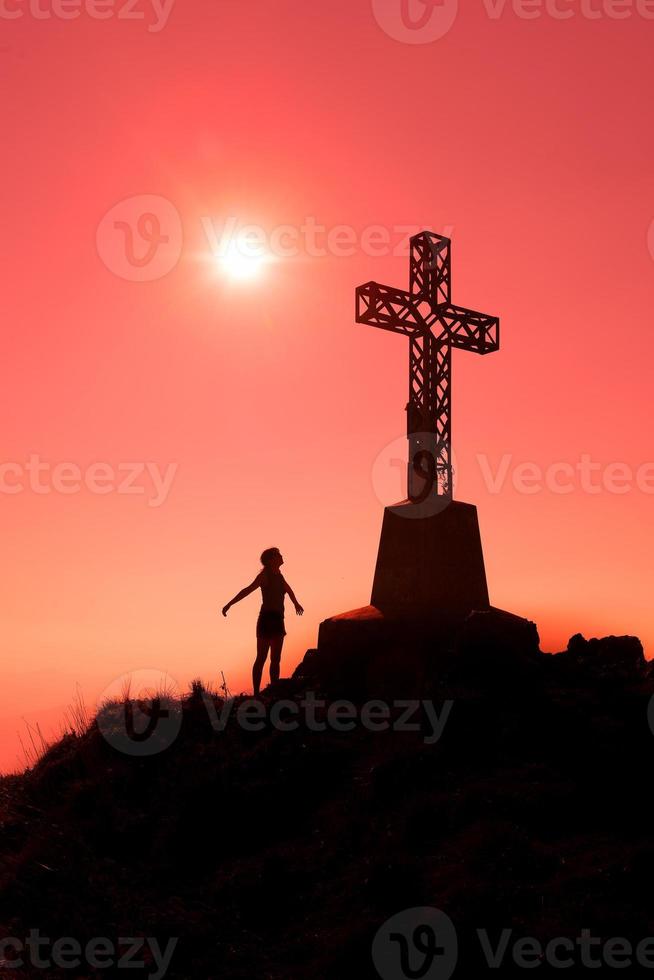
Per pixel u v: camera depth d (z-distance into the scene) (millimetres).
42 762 10305
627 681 10680
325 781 9070
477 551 12914
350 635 12078
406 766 8781
